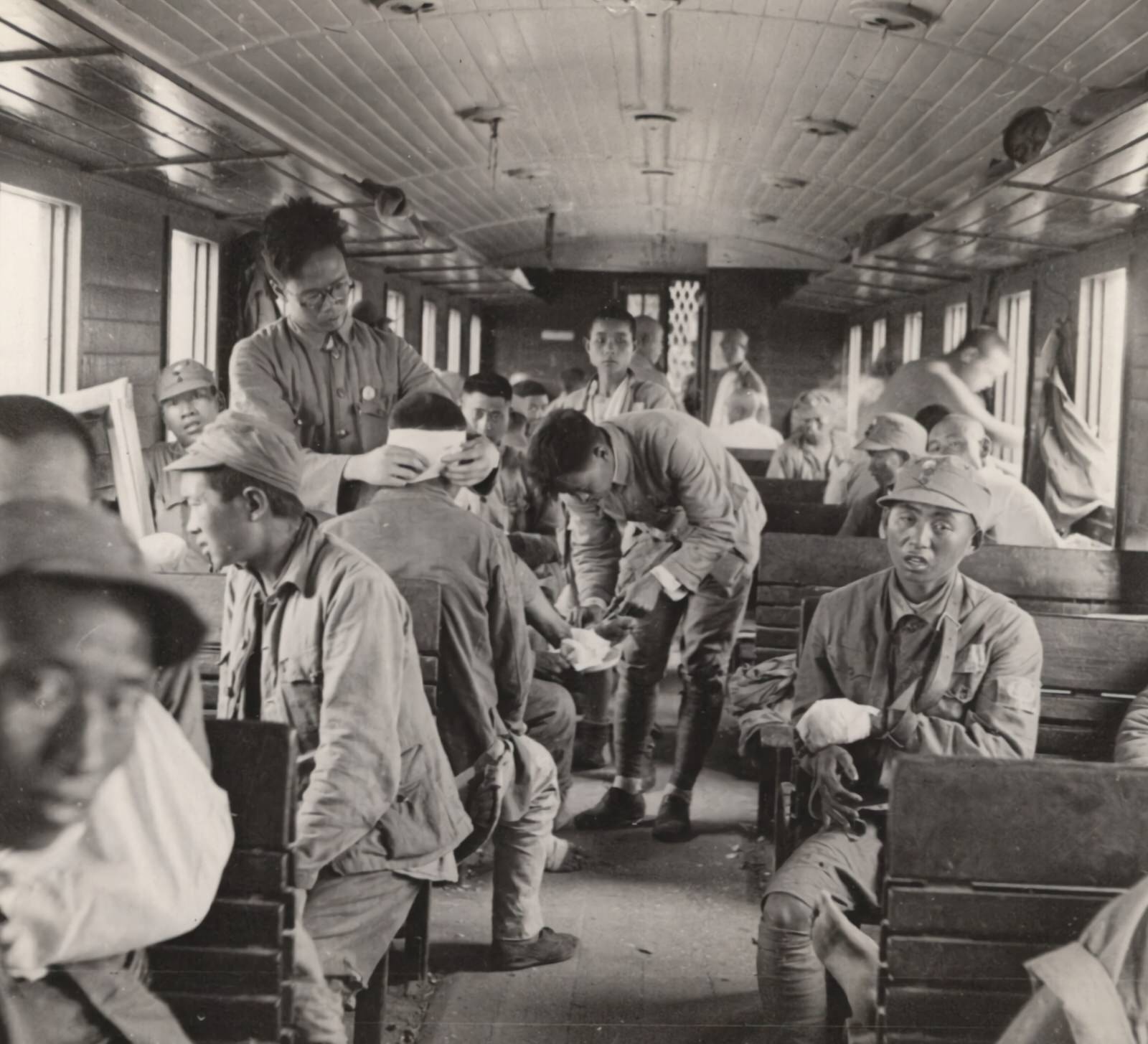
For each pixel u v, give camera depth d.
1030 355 11.41
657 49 8.61
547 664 5.62
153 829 2.11
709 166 13.11
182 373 6.37
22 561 1.97
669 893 5.18
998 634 3.91
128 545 2.05
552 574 7.20
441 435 4.23
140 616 2.03
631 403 7.73
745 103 10.04
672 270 22.14
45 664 1.97
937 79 8.34
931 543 3.81
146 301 9.33
